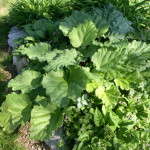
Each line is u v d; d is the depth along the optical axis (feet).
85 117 7.04
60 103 6.32
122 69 7.30
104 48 7.41
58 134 7.54
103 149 6.28
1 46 13.78
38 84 7.52
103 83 7.59
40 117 7.20
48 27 10.77
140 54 8.23
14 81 7.54
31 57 8.09
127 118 7.16
